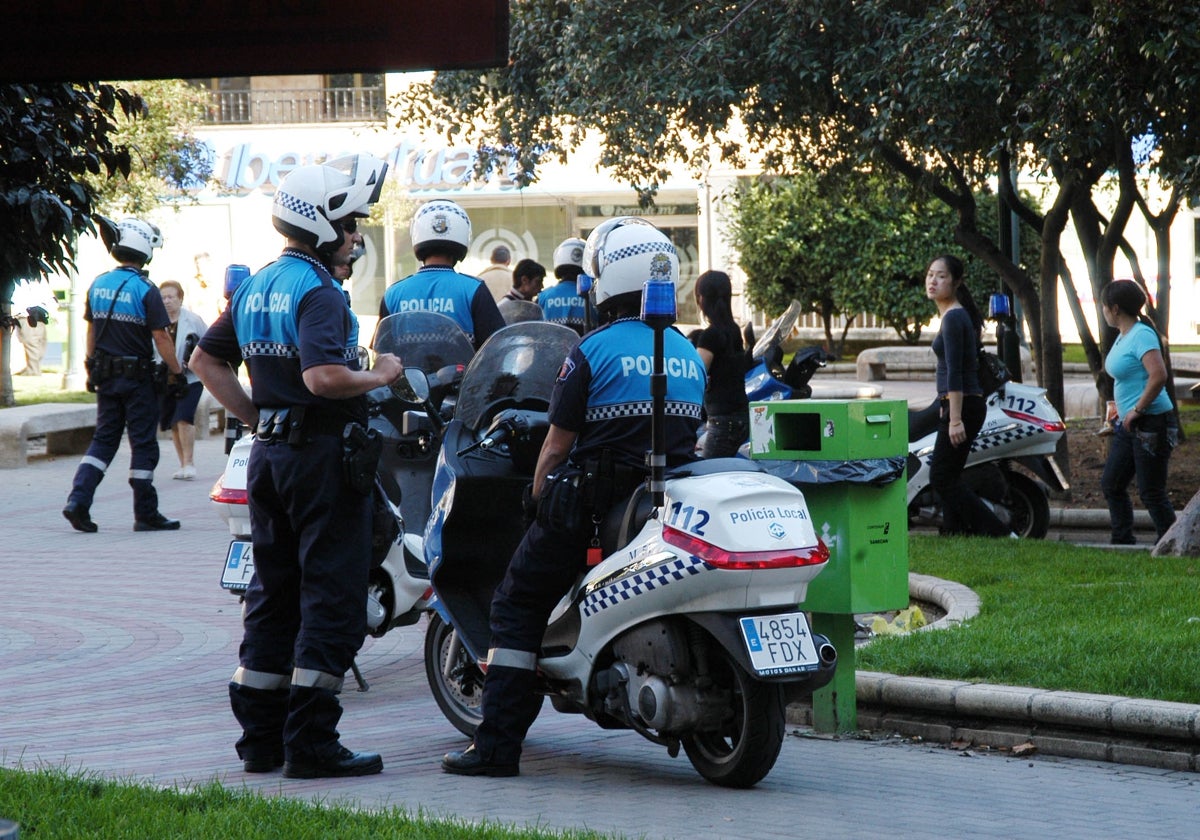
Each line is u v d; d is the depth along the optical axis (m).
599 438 11.41
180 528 27.20
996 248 33.12
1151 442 22.03
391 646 17.77
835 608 13.12
